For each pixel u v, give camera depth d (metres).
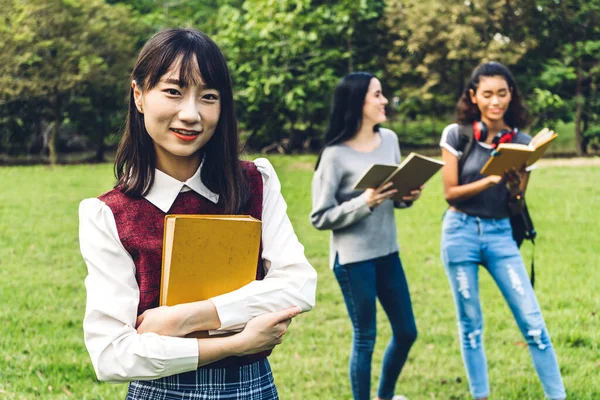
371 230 3.76
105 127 22.78
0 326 5.38
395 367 3.92
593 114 21.61
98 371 1.69
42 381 4.25
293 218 10.71
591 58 21.09
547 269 7.08
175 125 1.74
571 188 12.70
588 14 20.42
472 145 3.81
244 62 22.45
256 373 1.83
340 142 3.95
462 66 21.23
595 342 4.99
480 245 3.74
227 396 1.78
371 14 21.61
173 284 1.70
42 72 20.53
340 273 3.81
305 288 1.82
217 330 1.71
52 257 7.89
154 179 1.81
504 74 3.80
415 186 3.78
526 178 3.80
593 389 4.13
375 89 3.92
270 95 22.25
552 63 20.70
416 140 25.52
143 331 1.69
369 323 3.77
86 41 21.19
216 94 1.78
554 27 20.95
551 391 3.61
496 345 5.04
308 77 21.89
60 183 14.89
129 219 1.77
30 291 6.48
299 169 17.75
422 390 4.30
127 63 22.02
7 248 8.28
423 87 21.67
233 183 1.86
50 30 20.52
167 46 1.74
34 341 5.04
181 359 1.65
